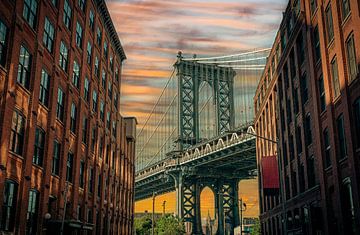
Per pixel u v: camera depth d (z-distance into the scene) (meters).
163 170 111.44
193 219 112.19
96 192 40.50
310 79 31.55
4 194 21.52
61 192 29.95
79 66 35.88
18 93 23.14
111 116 49.91
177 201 108.19
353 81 22.94
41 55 26.12
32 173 25.22
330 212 27.45
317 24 30.19
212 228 128.75
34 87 24.95
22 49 23.88
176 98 120.56
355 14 22.20
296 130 36.97
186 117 117.75
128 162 64.19
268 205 54.00
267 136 54.31
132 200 66.31
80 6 36.47
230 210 113.75
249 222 128.00
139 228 97.56
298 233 35.97
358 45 21.84
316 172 30.83
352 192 22.89
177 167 107.94
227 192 116.44
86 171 36.91
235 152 86.31
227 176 109.88
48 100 28.14
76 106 34.84
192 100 120.31
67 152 31.58
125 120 65.81
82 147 36.34
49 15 28.28
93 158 40.47
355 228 22.50
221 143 89.88
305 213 34.31
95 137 41.38
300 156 35.72
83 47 36.66
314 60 30.47
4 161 20.84
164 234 94.38
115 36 50.56
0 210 20.44
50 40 28.61
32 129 24.62
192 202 113.81
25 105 24.05
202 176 108.25
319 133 28.94
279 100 44.38
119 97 55.22
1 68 20.97
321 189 28.56
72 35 33.19
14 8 22.50
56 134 29.88
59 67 30.11
